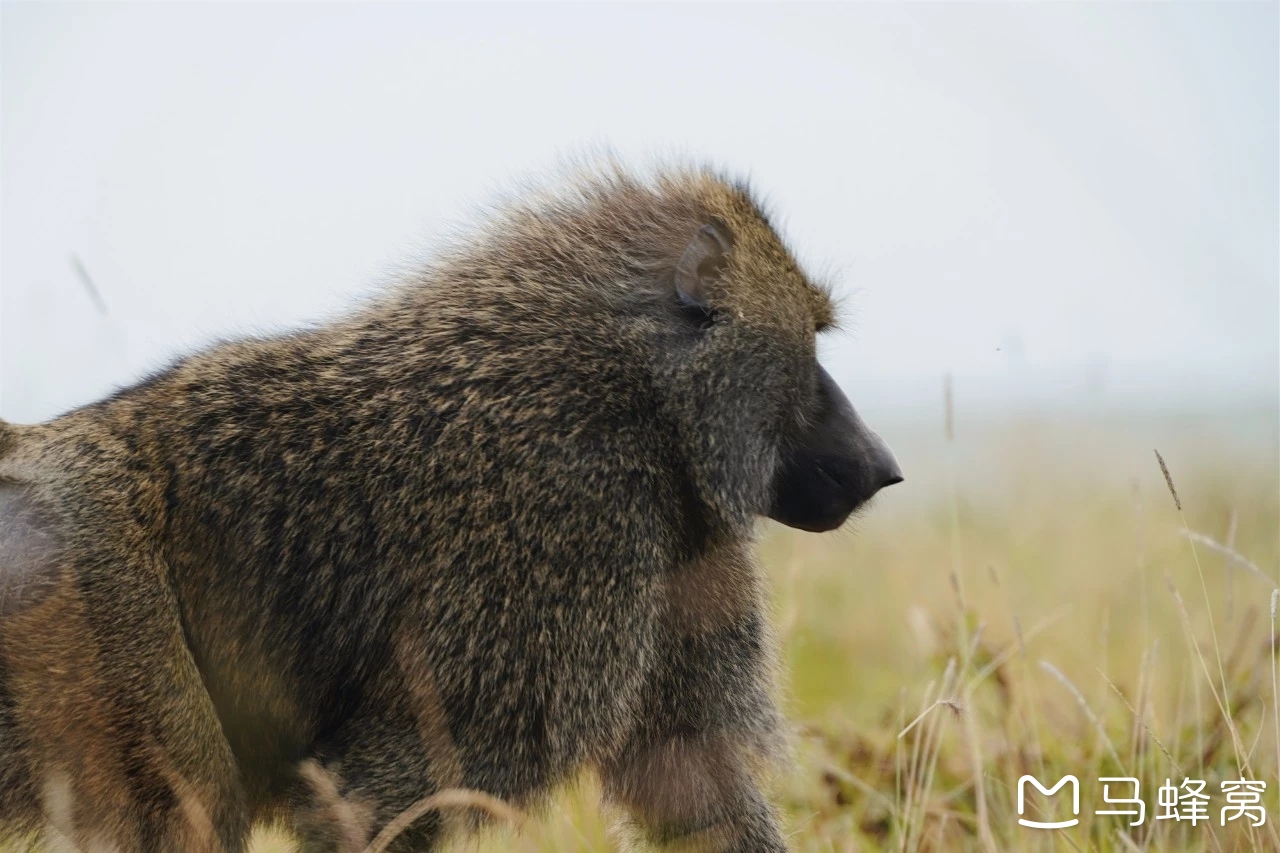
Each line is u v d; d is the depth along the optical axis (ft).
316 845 22.80
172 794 22.43
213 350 25.50
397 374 24.70
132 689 22.26
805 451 26.63
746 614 26.91
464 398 24.26
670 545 25.23
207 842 22.24
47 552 22.34
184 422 24.21
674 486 25.36
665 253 26.22
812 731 34.04
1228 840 27.30
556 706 23.48
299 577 23.71
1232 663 32.17
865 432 26.96
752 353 25.76
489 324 25.13
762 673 27.50
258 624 23.80
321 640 23.73
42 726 22.07
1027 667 33.68
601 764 26.09
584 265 26.04
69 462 23.26
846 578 49.57
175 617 23.07
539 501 23.65
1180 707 30.45
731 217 26.58
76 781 22.16
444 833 23.12
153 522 23.34
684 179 27.35
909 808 27.12
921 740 31.07
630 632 24.26
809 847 29.76
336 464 23.98
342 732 23.44
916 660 39.50
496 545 23.31
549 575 23.48
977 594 44.62
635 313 25.76
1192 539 28.12
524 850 29.04
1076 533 54.13
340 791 22.85
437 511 23.47
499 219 27.20
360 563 23.53
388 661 23.27
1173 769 27.17
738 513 25.54
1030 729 30.22
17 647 22.04
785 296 26.37
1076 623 41.01
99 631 22.18
